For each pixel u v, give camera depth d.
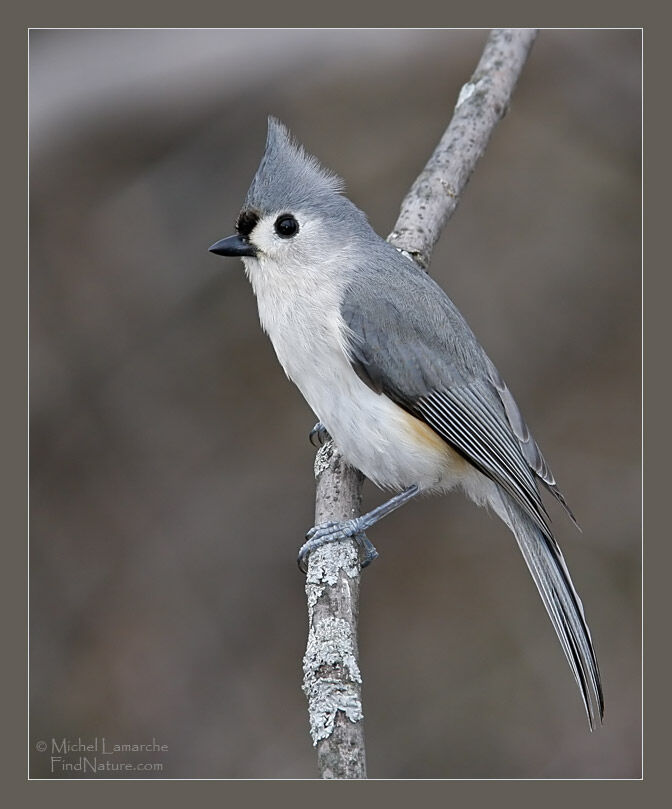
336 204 7.93
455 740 11.03
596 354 11.93
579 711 11.02
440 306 8.01
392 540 12.05
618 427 11.72
